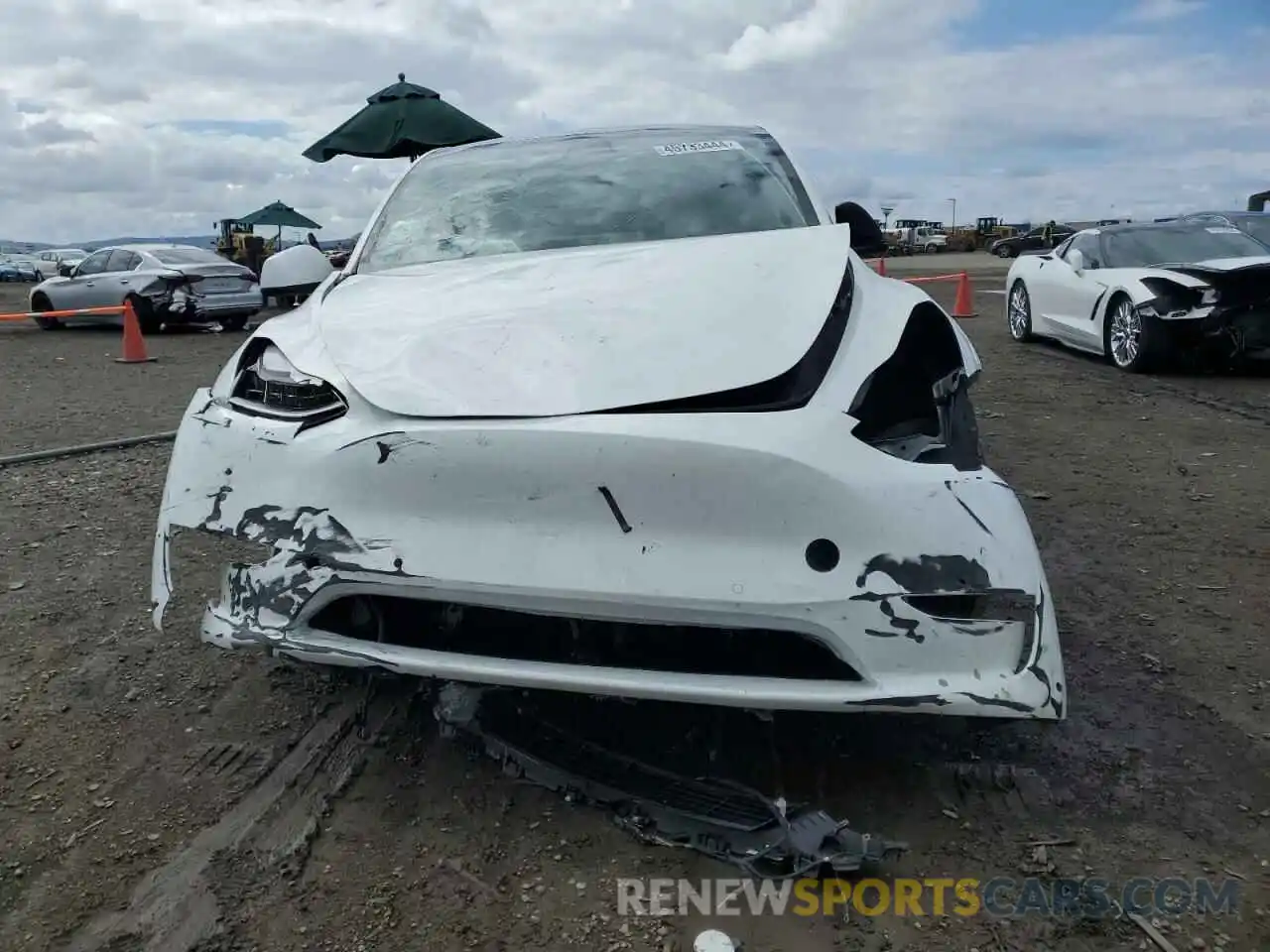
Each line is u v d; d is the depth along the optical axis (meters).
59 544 4.19
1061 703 2.02
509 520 2.09
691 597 1.99
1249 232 9.62
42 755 2.57
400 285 2.88
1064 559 3.87
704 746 2.45
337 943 1.91
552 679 2.07
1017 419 6.46
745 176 3.52
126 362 10.53
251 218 28.11
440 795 2.37
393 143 10.89
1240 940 1.87
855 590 1.99
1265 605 3.39
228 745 2.61
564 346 2.29
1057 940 1.88
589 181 3.52
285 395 2.41
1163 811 2.26
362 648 2.20
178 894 2.04
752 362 2.21
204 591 3.58
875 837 2.18
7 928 1.95
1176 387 7.60
